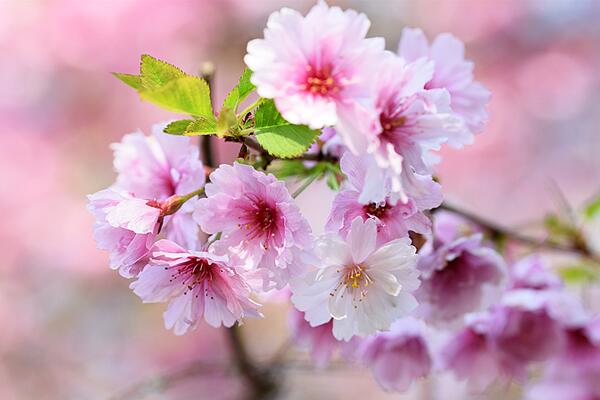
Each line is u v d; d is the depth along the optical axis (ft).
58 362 4.16
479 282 1.99
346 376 4.25
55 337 4.22
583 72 5.15
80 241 4.27
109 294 4.33
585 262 2.33
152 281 1.80
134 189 1.88
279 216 1.77
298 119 1.71
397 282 1.78
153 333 4.27
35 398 4.09
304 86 1.73
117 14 4.33
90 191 4.41
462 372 2.14
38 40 4.33
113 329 4.29
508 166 5.08
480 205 5.03
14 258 4.23
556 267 2.34
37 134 4.41
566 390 2.47
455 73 1.94
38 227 4.27
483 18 5.03
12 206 4.26
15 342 4.15
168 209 1.80
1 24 4.33
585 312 2.28
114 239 1.80
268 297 2.06
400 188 1.72
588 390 2.44
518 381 2.14
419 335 2.06
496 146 5.06
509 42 5.15
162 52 4.33
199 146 2.02
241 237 1.77
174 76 1.76
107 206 1.81
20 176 4.30
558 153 5.20
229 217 1.77
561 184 5.12
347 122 1.72
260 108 1.76
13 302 4.20
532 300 2.10
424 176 1.77
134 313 4.32
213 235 1.81
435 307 1.97
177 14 4.33
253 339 4.17
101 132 4.44
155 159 1.89
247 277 1.77
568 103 5.14
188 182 1.85
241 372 2.45
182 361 4.17
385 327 1.79
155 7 4.33
